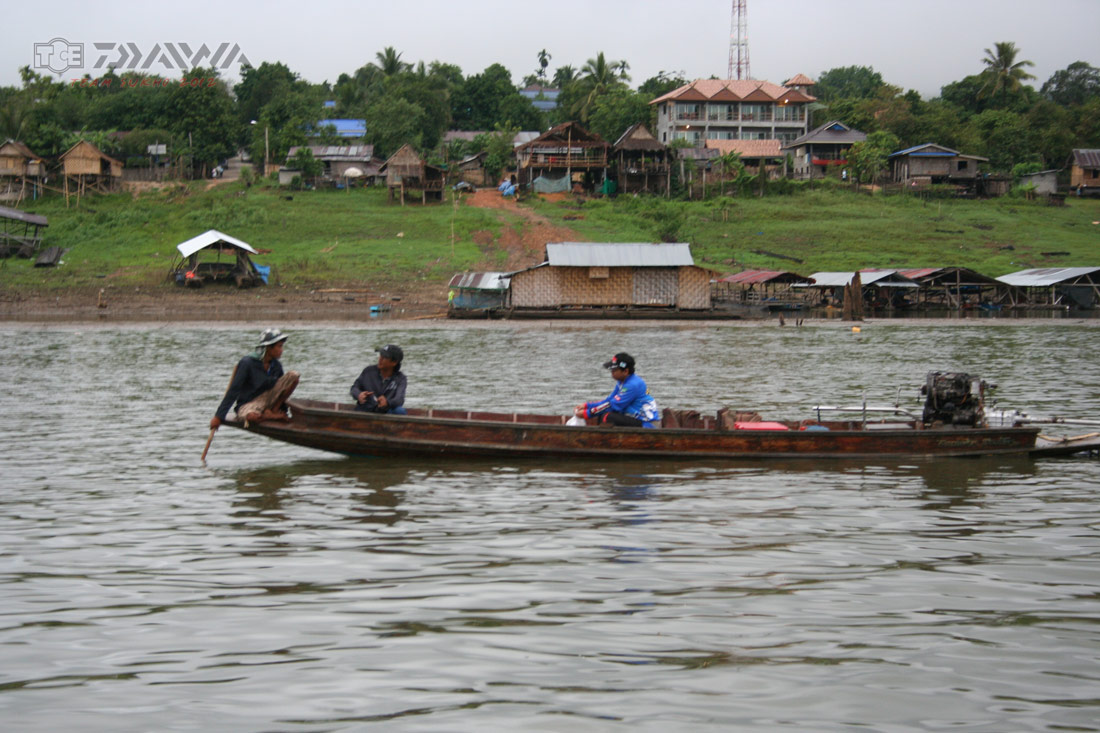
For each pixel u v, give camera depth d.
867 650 5.87
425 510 9.73
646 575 7.39
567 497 10.33
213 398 19.45
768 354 30.19
